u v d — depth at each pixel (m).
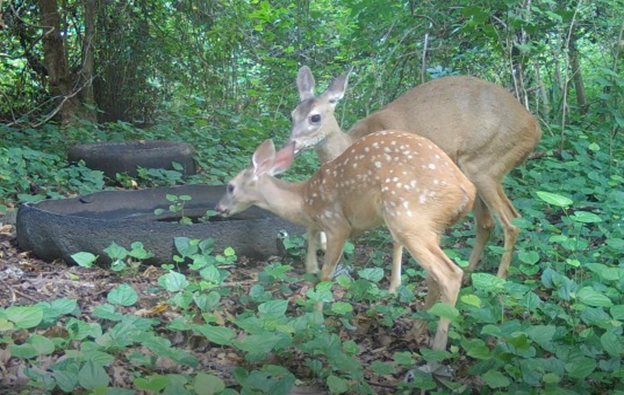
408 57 4.97
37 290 2.80
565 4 4.70
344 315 2.61
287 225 3.26
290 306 2.76
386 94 5.05
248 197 2.88
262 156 2.87
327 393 2.09
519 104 3.23
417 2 4.80
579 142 3.93
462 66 5.06
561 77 5.34
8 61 6.47
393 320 2.63
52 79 6.09
